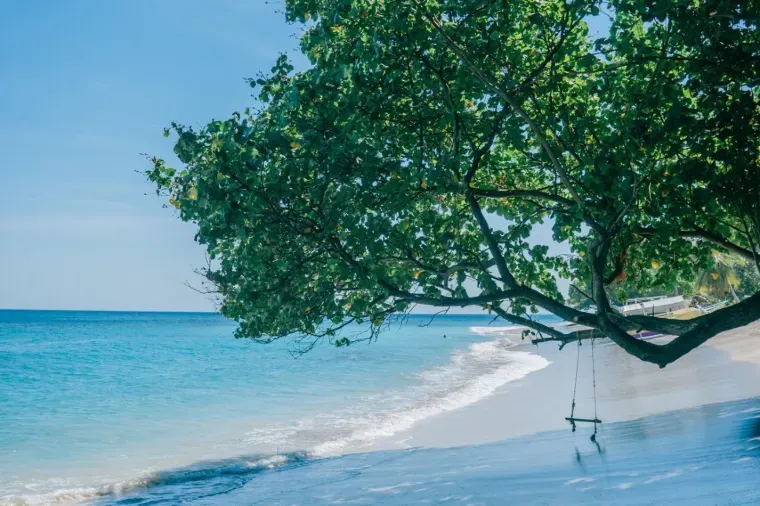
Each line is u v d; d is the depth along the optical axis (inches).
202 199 241.8
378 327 311.6
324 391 1034.7
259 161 243.8
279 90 277.6
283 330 315.6
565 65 310.5
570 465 361.1
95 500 444.5
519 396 893.8
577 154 275.6
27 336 2925.7
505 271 274.2
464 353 1980.8
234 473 514.9
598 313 257.9
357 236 247.0
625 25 267.0
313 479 455.2
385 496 346.3
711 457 303.0
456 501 297.4
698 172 244.8
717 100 250.4
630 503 225.3
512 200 369.1
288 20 264.5
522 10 295.6
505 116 285.7
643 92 272.1
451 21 279.3
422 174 258.1
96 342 2460.6
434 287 287.4
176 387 1091.3
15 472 526.6
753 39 257.9
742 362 889.5
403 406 860.6
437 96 289.4
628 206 240.4
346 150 254.4
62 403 911.0
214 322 5910.4
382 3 271.9
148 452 601.6
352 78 260.1
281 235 269.0
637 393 760.3
